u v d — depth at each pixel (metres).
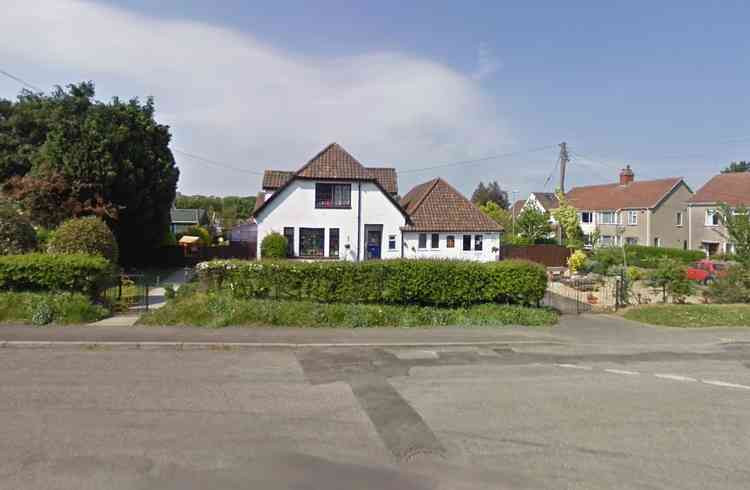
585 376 7.81
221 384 6.86
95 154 21.06
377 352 9.09
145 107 25.20
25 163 26.47
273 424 5.39
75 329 10.08
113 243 15.30
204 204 87.38
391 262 12.37
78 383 6.74
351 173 26.61
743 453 4.94
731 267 16.86
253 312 11.01
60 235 14.48
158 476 4.12
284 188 26.08
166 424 5.30
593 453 4.86
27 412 5.58
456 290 12.45
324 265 12.14
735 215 17.47
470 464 4.52
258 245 25.97
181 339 9.42
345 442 4.94
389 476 4.23
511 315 12.12
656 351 9.88
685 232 44.09
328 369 7.82
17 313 10.61
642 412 6.11
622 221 45.25
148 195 24.05
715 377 7.94
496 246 28.42
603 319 13.30
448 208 28.83
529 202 52.09
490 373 7.83
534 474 4.36
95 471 4.18
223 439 4.93
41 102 27.92
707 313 13.62
